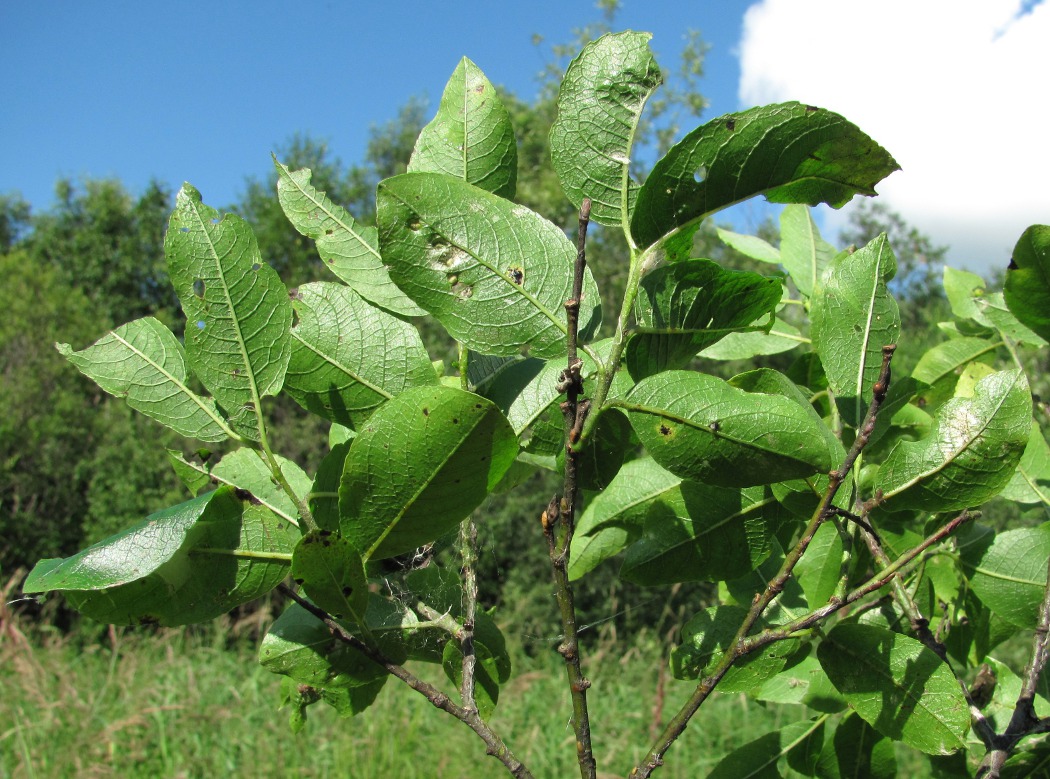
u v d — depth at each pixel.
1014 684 0.43
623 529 0.40
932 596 0.42
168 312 6.62
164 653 2.27
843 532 0.38
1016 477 0.46
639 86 0.32
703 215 0.31
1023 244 0.35
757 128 0.30
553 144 0.33
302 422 3.60
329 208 0.36
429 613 0.33
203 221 0.32
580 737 0.30
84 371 0.34
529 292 0.32
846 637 0.35
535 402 0.34
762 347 0.48
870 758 0.42
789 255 0.49
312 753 1.50
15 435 3.79
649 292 0.31
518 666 2.34
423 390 0.29
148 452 3.70
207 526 0.32
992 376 0.35
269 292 0.32
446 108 0.35
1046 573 0.41
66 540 3.82
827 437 0.34
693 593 2.97
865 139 0.30
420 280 0.31
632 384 0.33
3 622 1.74
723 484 0.31
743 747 0.43
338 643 0.34
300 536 0.33
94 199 7.07
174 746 1.49
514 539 3.29
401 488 0.30
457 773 1.45
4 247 8.97
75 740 1.43
